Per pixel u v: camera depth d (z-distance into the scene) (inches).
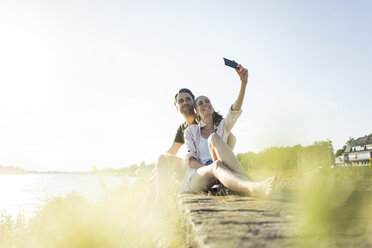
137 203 247.0
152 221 121.8
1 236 176.6
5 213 229.1
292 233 45.9
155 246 91.4
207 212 69.9
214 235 48.5
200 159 155.3
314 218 23.3
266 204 78.2
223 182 108.5
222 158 116.3
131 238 106.5
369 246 38.0
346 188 23.6
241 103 149.7
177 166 150.5
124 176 312.2
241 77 144.4
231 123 154.1
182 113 186.9
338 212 23.5
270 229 49.6
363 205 23.3
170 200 124.1
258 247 41.3
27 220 240.8
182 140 194.1
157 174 140.7
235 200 90.6
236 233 48.8
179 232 82.7
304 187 23.1
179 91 191.2
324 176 23.0
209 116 163.3
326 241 40.3
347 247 38.2
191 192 136.0
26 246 152.7
